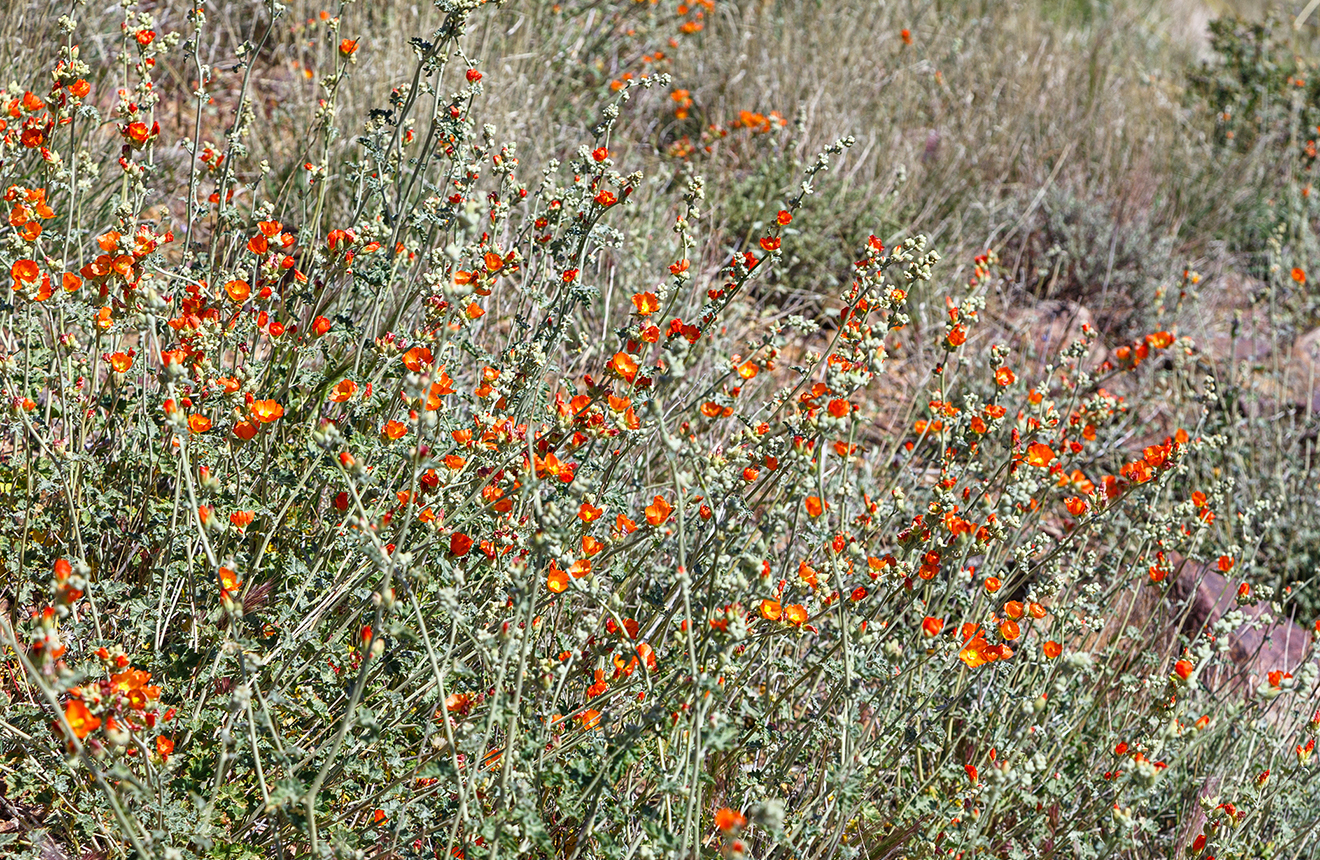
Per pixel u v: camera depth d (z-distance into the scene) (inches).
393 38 181.0
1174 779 102.9
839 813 85.9
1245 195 259.8
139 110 104.0
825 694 103.9
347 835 76.7
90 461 94.2
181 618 95.2
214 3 192.9
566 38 214.1
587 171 108.6
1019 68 263.7
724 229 190.9
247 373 97.6
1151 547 139.9
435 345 99.6
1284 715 119.1
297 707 83.5
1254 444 185.8
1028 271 229.5
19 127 117.4
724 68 231.6
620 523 91.6
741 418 94.3
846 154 213.3
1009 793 100.0
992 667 107.6
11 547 92.6
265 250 97.0
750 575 91.5
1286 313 227.1
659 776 86.1
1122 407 143.3
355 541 84.7
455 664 75.2
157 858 73.8
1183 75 328.8
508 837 73.5
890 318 106.1
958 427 108.3
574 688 96.9
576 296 104.1
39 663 68.0
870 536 108.8
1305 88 306.7
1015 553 116.0
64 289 90.4
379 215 110.4
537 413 101.5
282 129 177.6
